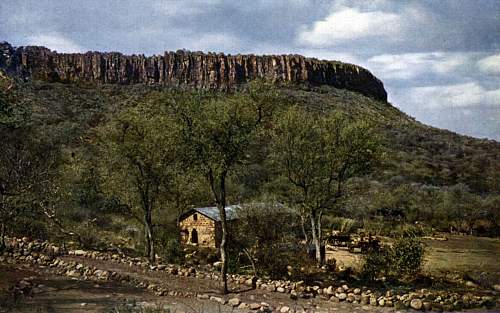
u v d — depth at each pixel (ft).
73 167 123.44
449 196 211.61
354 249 128.57
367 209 202.18
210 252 109.09
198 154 68.49
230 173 74.49
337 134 103.86
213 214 125.18
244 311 60.85
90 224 119.75
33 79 530.27
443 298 75.15
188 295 67.00
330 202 108.06
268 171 175.52
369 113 488.44
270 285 73.87
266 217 95.86
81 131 231.50
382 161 110.52
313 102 440.04
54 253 85.10
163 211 132.98
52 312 53.67
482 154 310.04
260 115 69.31
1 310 52.75
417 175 262.47
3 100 85.05
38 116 287.69
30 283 66.74
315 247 104.68
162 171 89.86
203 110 68.18
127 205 97.35
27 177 91.97
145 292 67.31
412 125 483.10
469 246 145.07
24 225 98.84
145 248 104.68
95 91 468.75
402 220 194.49
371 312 65.21
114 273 74.18
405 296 73.77
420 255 96.07
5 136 92.99
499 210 188.24
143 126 86.99
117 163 90.48
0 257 79.05
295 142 104.53
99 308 56.80
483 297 77.15
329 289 73.77
